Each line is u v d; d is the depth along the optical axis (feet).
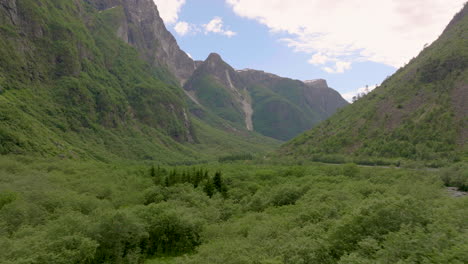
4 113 532.73
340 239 98.17
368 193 219.82
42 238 129.49
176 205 212.64
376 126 635.25
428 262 70.44
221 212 225.56
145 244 165.48
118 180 344.08
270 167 480.64
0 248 116.06
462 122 506.89
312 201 196.34
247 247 116.37
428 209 109.09
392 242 81.25
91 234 141.38
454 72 621.31
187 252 165.07
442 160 432.25
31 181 276.82
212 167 527.40
